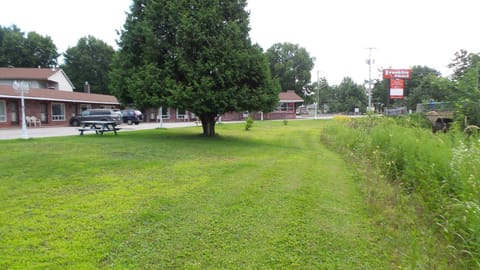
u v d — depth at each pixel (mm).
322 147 13062
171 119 40625
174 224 3941
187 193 5289
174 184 5887
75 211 4273
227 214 4336
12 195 4934
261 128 24938
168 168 7352
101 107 37031
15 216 4043
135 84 12508
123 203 4656
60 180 5910
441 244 3332
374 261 3141
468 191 3463
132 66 13562
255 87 13445
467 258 2996
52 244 3297
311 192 5547
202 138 14289
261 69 13125
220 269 2941
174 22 12734
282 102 51469
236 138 15328
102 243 3359
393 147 6539
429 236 3547
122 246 3314
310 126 28875
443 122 8672
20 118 25391
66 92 32156
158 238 3533
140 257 3107
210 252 3254
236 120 47375
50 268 2846
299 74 70938
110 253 3160
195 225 3926
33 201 4660
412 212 4293
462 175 3715
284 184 6094
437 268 2889
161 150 10117
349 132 12078
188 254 3197
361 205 4863
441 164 4453
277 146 12641
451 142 5066
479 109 5320
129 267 2916
